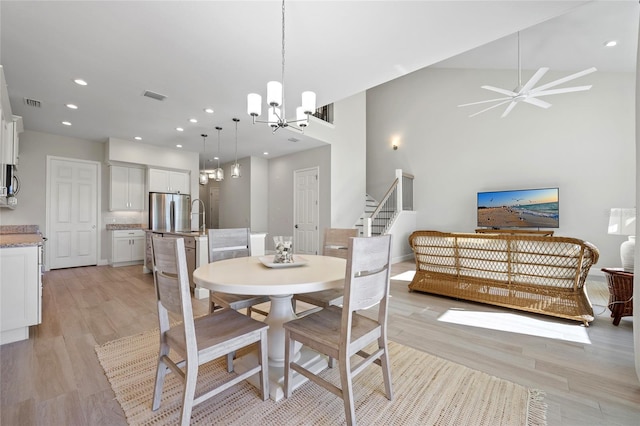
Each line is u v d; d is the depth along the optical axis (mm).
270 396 1568
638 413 1442
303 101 2018
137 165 5832
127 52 2465
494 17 2018
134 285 3990
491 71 6090
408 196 7070
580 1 1843
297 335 1490
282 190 6754
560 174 5215
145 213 5906
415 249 3664
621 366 1895
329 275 1528
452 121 6629
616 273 2582
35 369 1818
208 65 2688
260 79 2963
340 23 2092
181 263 1240
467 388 1649
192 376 1255
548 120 5355
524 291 2896
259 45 2369
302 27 2141
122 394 1569
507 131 5840
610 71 4742
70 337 2301
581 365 1907
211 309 2105
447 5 1902
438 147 6836
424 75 7102
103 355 2002
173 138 5289
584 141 4996
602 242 4801
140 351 2068
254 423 1370
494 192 5836
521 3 1873
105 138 5281
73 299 3338
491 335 2387
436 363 1927
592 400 1546
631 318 2801
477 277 3207
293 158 6504
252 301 1953
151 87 3145
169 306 1344
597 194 4867
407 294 3609
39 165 4902
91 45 2355
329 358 1869
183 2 1871
